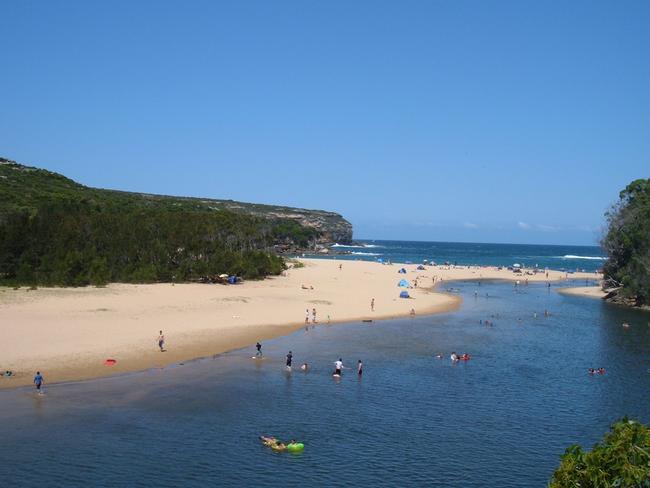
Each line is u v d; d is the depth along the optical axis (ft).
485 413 103.96
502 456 85.25
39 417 92.12
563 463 42.50
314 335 172.45
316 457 82.48
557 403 110.93
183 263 286.46
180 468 77.00
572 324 211.61
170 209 538.47
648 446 40.34
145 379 115.44
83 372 116.67
